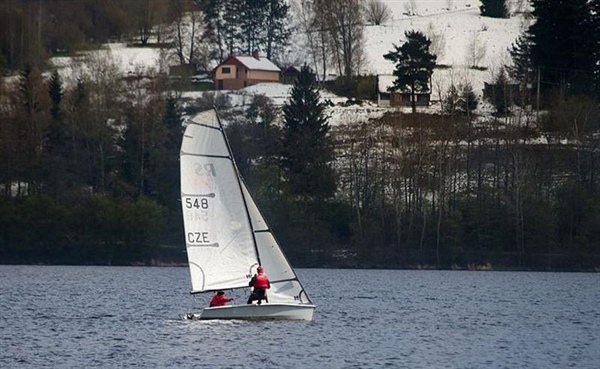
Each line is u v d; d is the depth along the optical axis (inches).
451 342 7057.1
